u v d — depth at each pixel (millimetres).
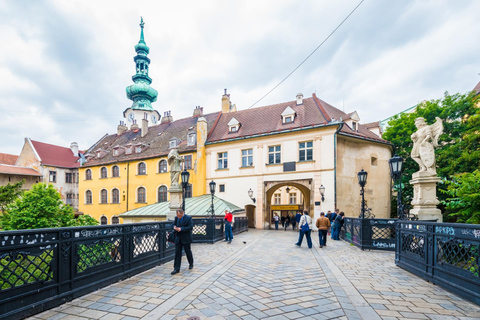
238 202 23172
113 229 5727
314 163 20094
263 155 22344
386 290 5121
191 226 6797
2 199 15133
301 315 3998
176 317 3936
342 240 13523
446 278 5062
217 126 27500
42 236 4160
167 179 27438
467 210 9102
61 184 39531
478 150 15070
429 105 21984
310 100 23750
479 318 3857
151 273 6504
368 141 21906
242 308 4273
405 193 24094
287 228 22875
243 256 8859
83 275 4906
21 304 3807
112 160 32750
